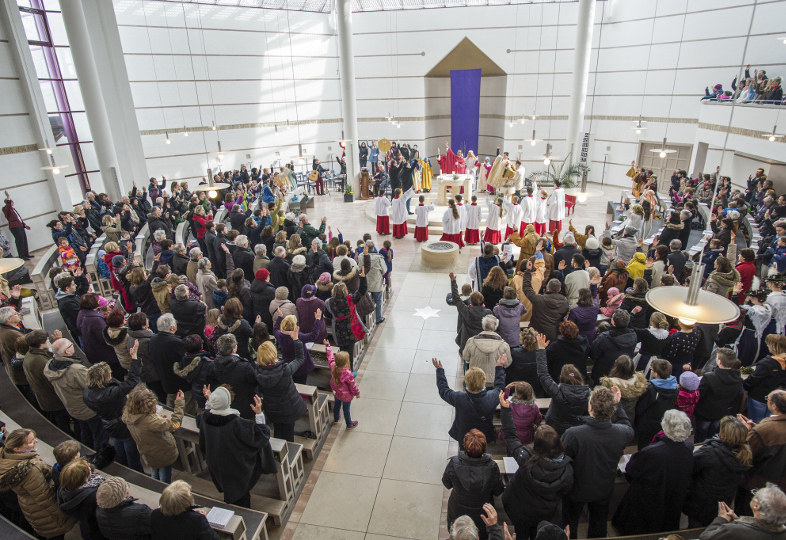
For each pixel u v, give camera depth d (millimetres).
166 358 4930
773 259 7742
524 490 3256
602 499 3506
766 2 14539
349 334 6453
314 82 20953
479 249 12977
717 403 4312
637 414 4352
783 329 5367
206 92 18562
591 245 7691
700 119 15570
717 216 10352
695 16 16391
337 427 5980
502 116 21031
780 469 3459
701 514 3525
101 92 13859
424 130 21594
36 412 4871
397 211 13969
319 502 4863
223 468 3855
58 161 13594
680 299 3268
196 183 19125
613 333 4859
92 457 4023
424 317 8984
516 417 4285
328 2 20297
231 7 18344
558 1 18781
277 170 21016
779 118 11000
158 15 17031
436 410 6285
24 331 5602
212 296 6641
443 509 4762
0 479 3275
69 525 3607
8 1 11906
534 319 5941
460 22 19688
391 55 20688
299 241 8242
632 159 19406
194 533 2986
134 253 10016
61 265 9734
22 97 12562
